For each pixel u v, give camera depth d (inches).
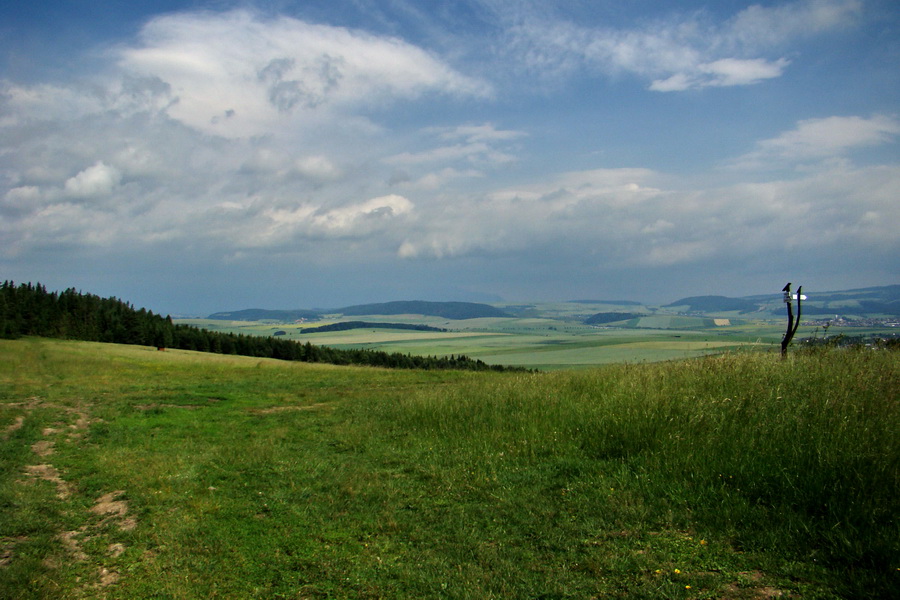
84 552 248.5
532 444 360.8
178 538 256.4
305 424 543.2
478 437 402.6
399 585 202.7
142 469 370.3
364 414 576.4
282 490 318.3
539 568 203.8
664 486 263.9
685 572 190.1
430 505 280.1
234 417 598.5
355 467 360.2
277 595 203.3
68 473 370.9
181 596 205.6
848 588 171.6
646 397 381.7
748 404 348.2
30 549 250.4
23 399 722.2
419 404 544.7
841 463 241.1
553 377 625.9
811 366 418.6
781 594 172.4
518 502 269.6
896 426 273.3
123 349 2166.6
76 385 890.7
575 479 293.6
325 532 255.3
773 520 218.4
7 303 2751.0
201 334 3435.0
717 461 274.8
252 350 3484.3
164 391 821.9
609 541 219.6
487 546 226.5
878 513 205.5
